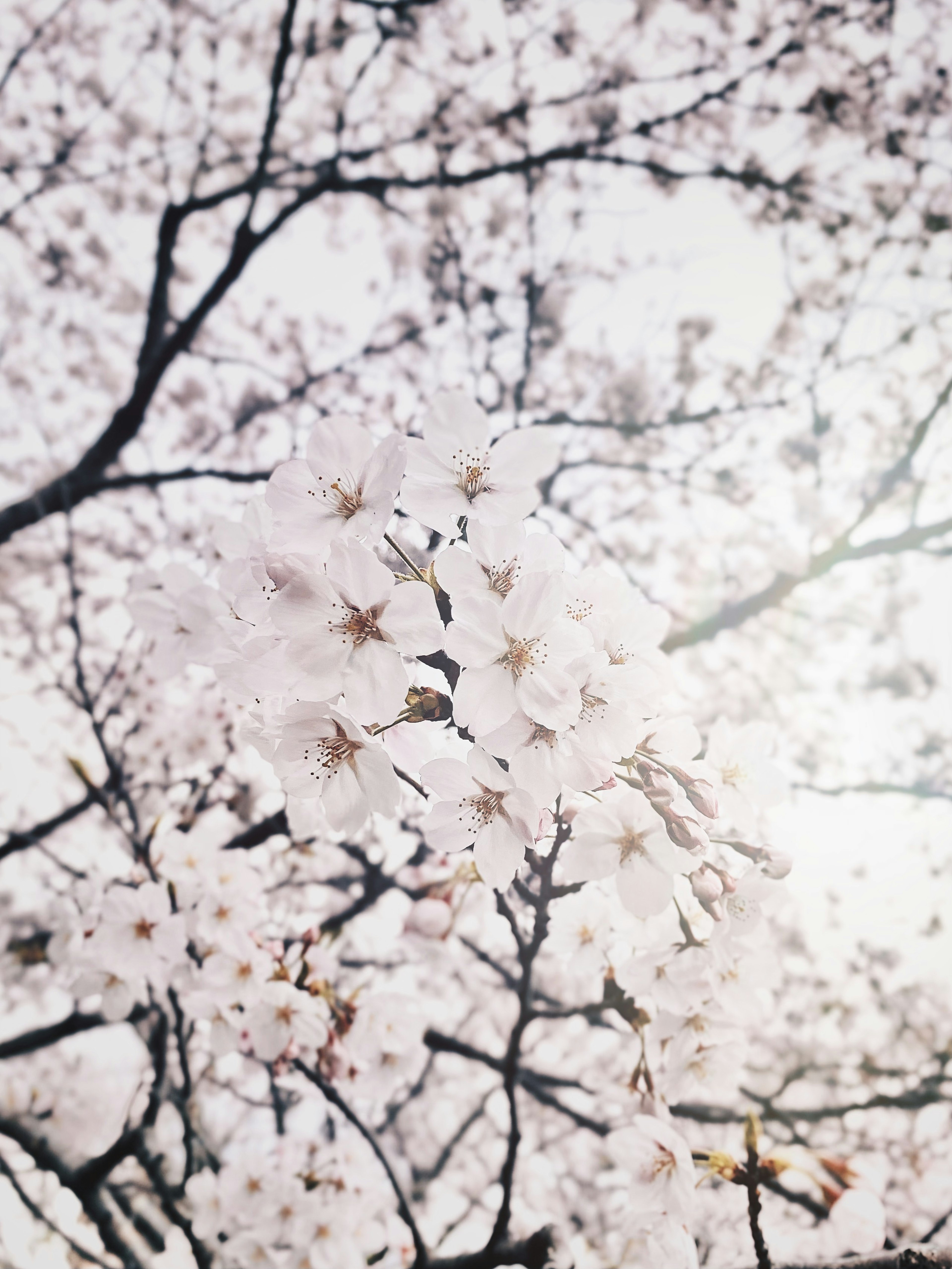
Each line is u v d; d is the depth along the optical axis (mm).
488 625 848
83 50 4055
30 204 4141
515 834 913
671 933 1220
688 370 4188
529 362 4238
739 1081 1330
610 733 909
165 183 4164
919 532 3973
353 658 860
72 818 3582
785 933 4078
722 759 1229
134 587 1744
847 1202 1471
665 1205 1300
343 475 917
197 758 3551
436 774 916
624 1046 4027
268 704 984
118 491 4094
